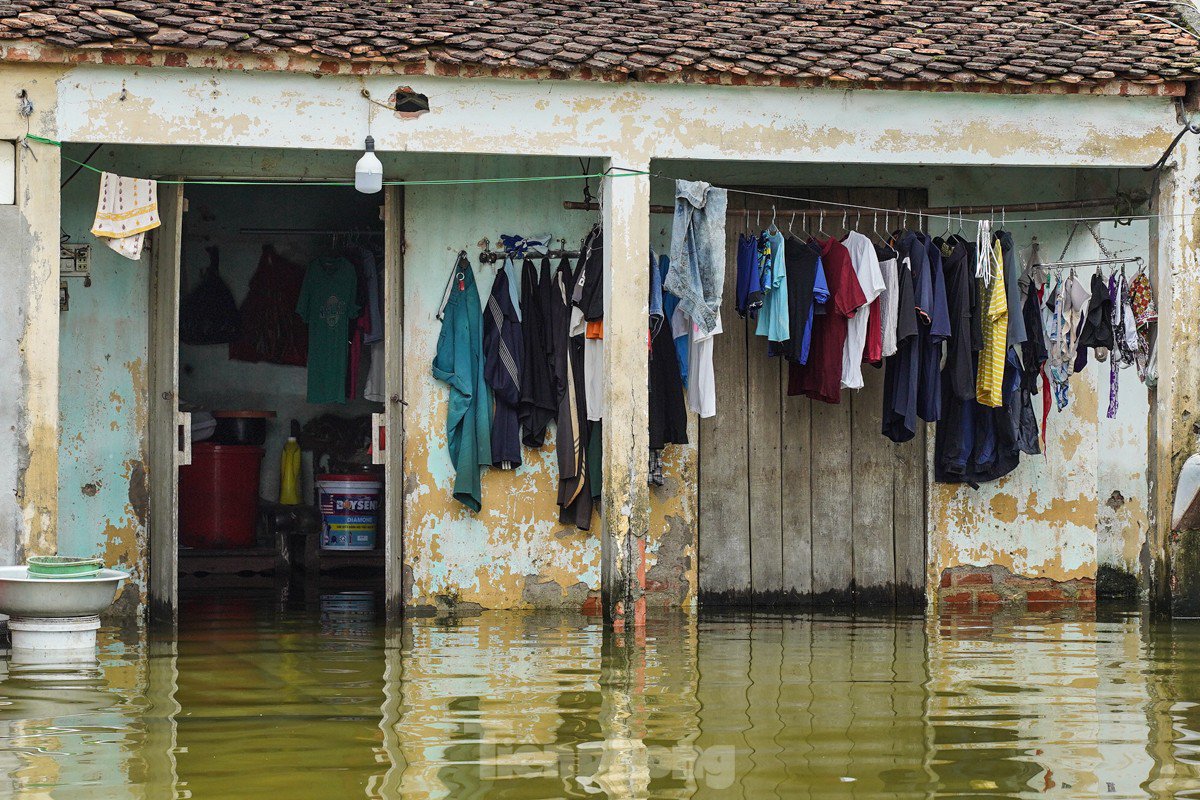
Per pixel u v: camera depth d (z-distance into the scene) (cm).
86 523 1373
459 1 1370
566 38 1291
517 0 1382
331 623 1330
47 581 1097
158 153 1378
